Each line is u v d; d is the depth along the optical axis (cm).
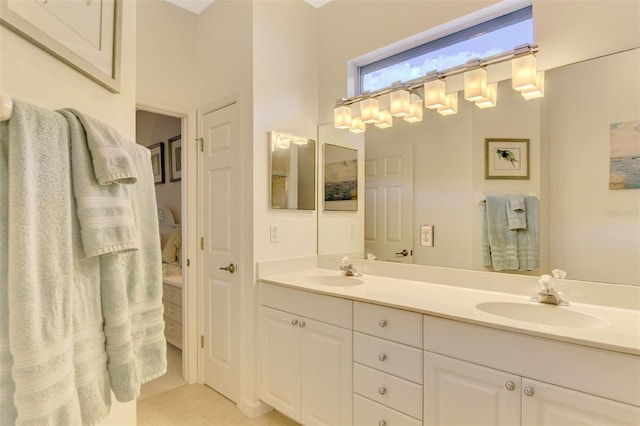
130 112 108
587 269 148
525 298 157
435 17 197
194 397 230
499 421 119
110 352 74
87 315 69
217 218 238
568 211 154
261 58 216
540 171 162
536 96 161
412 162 206
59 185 62
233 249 225
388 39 217
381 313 151
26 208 55
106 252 70
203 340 249
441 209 194
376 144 222
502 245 172
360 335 159
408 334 142
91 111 89
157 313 93
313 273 229
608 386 100
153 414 210
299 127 240
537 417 111
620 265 141
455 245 188
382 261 218
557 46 157
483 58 178
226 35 230
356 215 231
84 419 67
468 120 185
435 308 138
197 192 253
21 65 66
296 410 187
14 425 54
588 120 149
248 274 214
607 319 125
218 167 237
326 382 173
